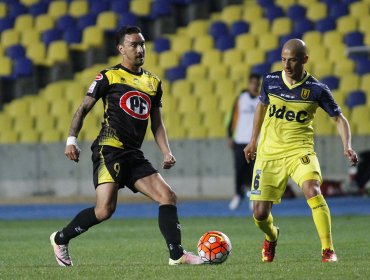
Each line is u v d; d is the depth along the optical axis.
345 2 89.12
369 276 22.39
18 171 79.00
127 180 26.67
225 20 92.31
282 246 34.66
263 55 86.19
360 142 72.69
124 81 26.52
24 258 31.58
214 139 75.94
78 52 92.81
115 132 26.30
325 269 24.16
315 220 26.48
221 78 85.12
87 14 95.50
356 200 68.31
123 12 95.31
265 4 92.38
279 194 27.31
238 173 58.53
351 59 83.25
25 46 93.31
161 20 93.56
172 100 82.94
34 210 66.62
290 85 27.05
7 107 87.25
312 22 88.12
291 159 26.95
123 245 37.00
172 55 89.00
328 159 73.56
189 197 75.38
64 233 27.12
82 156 77.94
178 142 76.75
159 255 31.75
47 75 91.50
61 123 83.81
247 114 55.59
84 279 22.72
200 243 26.17
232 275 22.94
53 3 98.31
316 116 76.62
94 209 26.52
